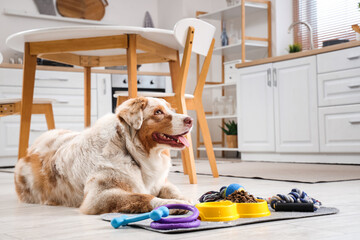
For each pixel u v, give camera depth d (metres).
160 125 1.64
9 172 3.90
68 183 1.74
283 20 5.41
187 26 2.54
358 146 3.86
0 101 2.75
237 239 1.10
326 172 3.11
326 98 4.12
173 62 2.99
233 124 5.46
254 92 4.83
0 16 5.38
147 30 2.36
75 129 5.14
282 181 2.61
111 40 2.42
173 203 1.42
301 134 4.35
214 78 6.34
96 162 1.63
